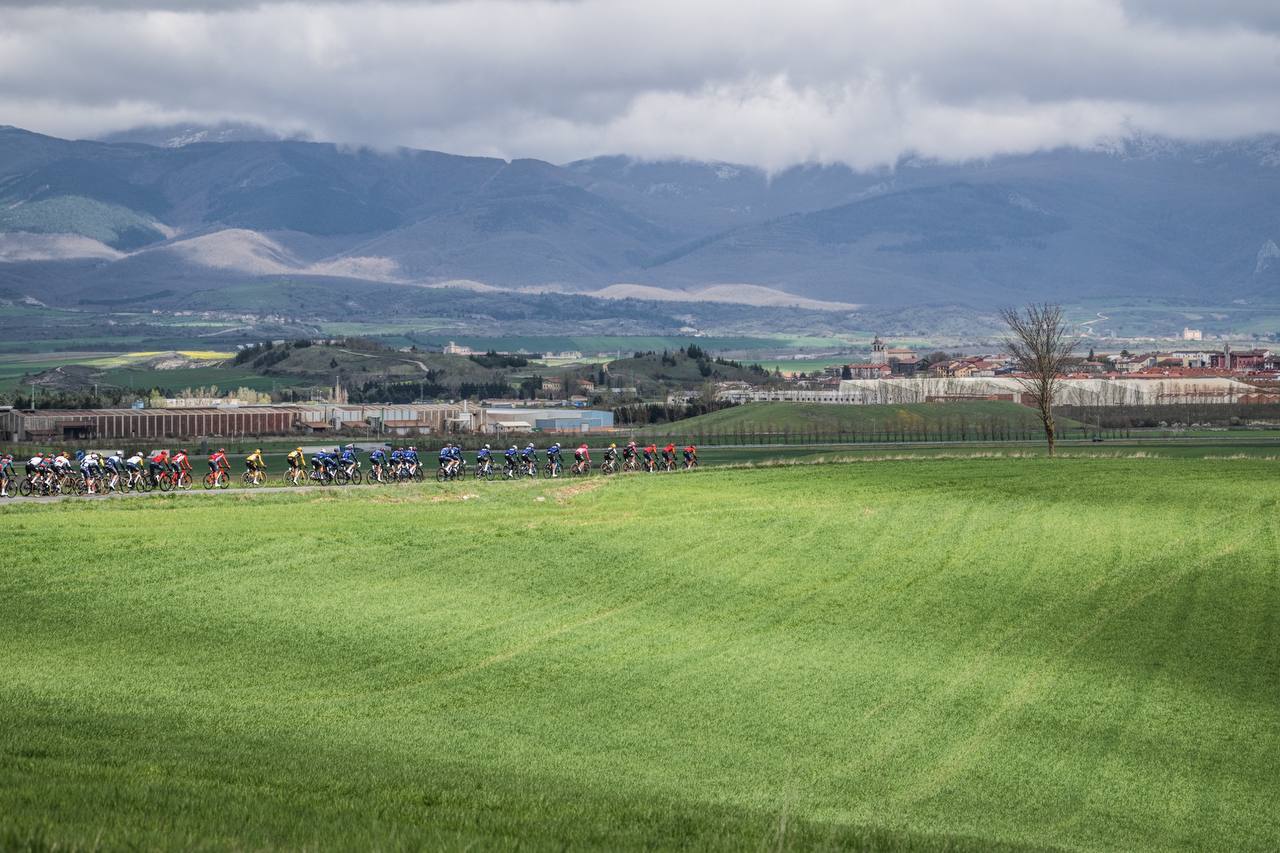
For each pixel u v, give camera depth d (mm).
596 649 58062
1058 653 59531
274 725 45375
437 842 24312
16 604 59844
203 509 88438
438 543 77625
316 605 62812
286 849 22938
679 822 30984
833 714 50781
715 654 58000
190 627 58000
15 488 105812
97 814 24875
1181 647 60750
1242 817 42625
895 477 117000
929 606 67375
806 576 73375
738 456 183625
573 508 94125
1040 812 42438
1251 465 128500
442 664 54844
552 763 43562
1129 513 95375
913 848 30531
